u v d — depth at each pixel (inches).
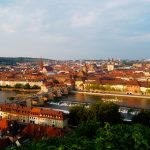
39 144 1672.0
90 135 2094.0
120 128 1673.2
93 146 1480.1
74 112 7829.7
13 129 6486.2
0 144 5310.0
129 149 1483.8
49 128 6127.0
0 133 6166.3
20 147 1754.4
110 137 1525.6
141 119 7121.1
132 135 1542.8
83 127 2159.2
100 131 1700.3
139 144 1491.1
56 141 1745.8
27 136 5949.8
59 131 6008.9
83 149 1461.6
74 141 1595.7
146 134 1626.5
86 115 7623.0
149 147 1485.0
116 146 1472.7
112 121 7367.1
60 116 7568.9
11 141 5620.1
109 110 7460.6
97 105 7726.4
